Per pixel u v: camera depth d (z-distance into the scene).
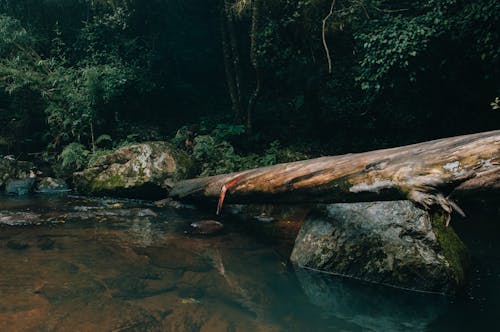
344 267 3.22
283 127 9.62
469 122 7.83
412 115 8.27
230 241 4.14
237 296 2.74
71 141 8.77
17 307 2.42
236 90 9.91
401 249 3.02
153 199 6.36
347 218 3.41
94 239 4.05
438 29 6.35
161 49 10.87
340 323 2.36
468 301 2.68
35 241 3.91
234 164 7.09
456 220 4.86
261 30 8.07
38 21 10.31
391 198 2.84
